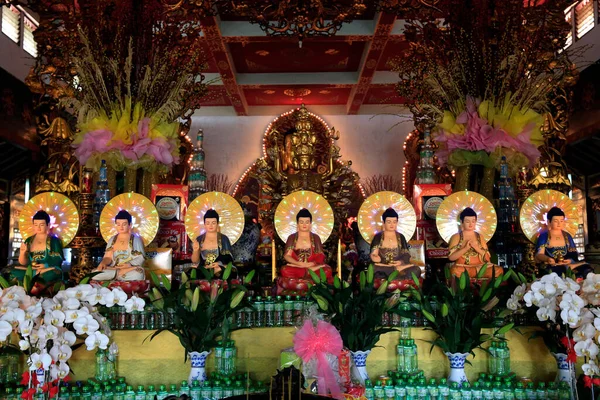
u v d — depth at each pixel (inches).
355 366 171.0
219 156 625.3
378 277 208.7
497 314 185.2
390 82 525.7
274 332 188.2
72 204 230.8
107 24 267.3
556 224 219.5
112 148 247.9
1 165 438.3
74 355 180.7
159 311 186.1
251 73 535.5
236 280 215.9
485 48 261.4
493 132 248.4
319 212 247.4
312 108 622.8
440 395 171.0
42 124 265.4
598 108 404.8
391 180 616.4
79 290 154.0
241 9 275.3
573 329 169.9
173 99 269.4
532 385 172.6
